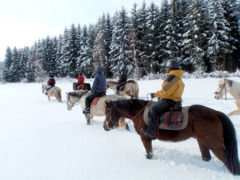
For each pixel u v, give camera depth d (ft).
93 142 15.93
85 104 20.35
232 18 89.92
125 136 17.39
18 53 209.67
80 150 14.32
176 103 11.58
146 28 109.40
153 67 103.19
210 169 11.21
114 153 13.69
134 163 12.18
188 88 49.19
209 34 86.58
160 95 11.53
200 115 10.54
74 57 152.25
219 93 20.79
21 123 23.13
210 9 84.99
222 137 10.11
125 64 114.52
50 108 33.58
